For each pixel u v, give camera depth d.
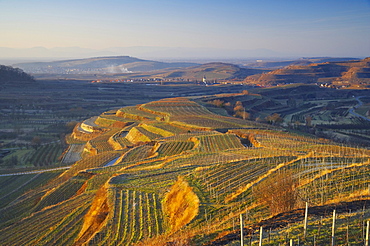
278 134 121.50
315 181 43.78
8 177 117.88
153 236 41.16
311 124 195.62
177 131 143.12
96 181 79.19
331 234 27.59
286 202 36.00
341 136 162.75
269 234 29.09
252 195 43.25
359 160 57.44
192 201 46.28
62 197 77.44
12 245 54.19
